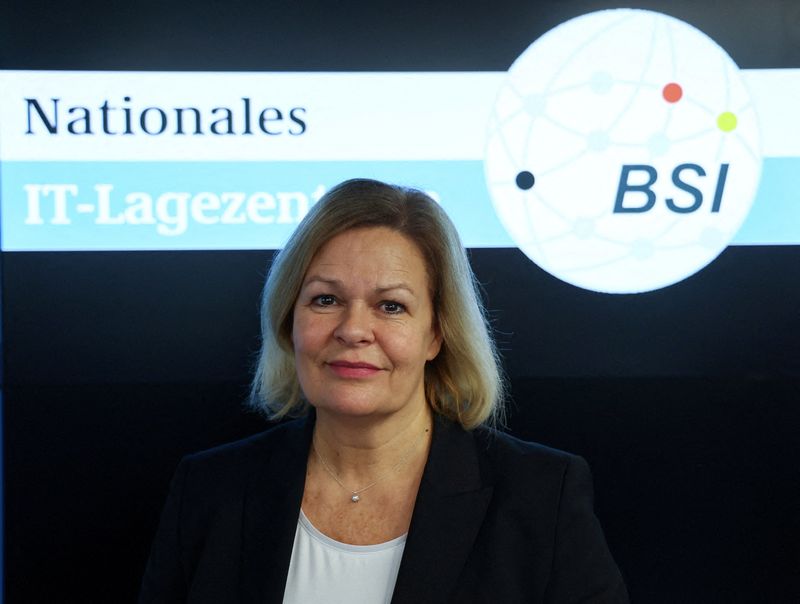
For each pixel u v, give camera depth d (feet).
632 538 7.38
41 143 7.20
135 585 7.36
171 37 7.22
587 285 7.32
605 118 7.26
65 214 7.23
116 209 7.25
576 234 7.30
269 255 7.33
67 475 7.32
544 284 7.32
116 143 7.23
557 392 7.35
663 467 7.36
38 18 7.15
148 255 7.29
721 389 7.32
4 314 7.23
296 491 5.06
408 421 5.11
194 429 7.37
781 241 7.26
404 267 4.83
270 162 7.29
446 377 5.34
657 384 7.34
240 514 5.17
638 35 7.22
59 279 7.25
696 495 7.36
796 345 7.26
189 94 7.25
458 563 4.77
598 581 4.78
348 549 4.86
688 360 7.30
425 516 4.84
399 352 4.74
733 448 7.32
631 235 7.29
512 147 7.29
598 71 7.25
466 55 7.26
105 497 7.35
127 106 7.22
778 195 7.25
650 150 7.26
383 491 5.07
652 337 7.31
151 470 7.36
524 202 7.30
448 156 7.30
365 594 4.74
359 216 4.86
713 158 7.24
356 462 5.09
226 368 7.35
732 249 7.27
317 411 5.20
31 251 7.23
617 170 7.27
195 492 5.35
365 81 7.27
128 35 7.21
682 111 7.24
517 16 7.25
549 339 7.34
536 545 4.83
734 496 7.34
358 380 4.74
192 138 7.27
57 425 7.31
